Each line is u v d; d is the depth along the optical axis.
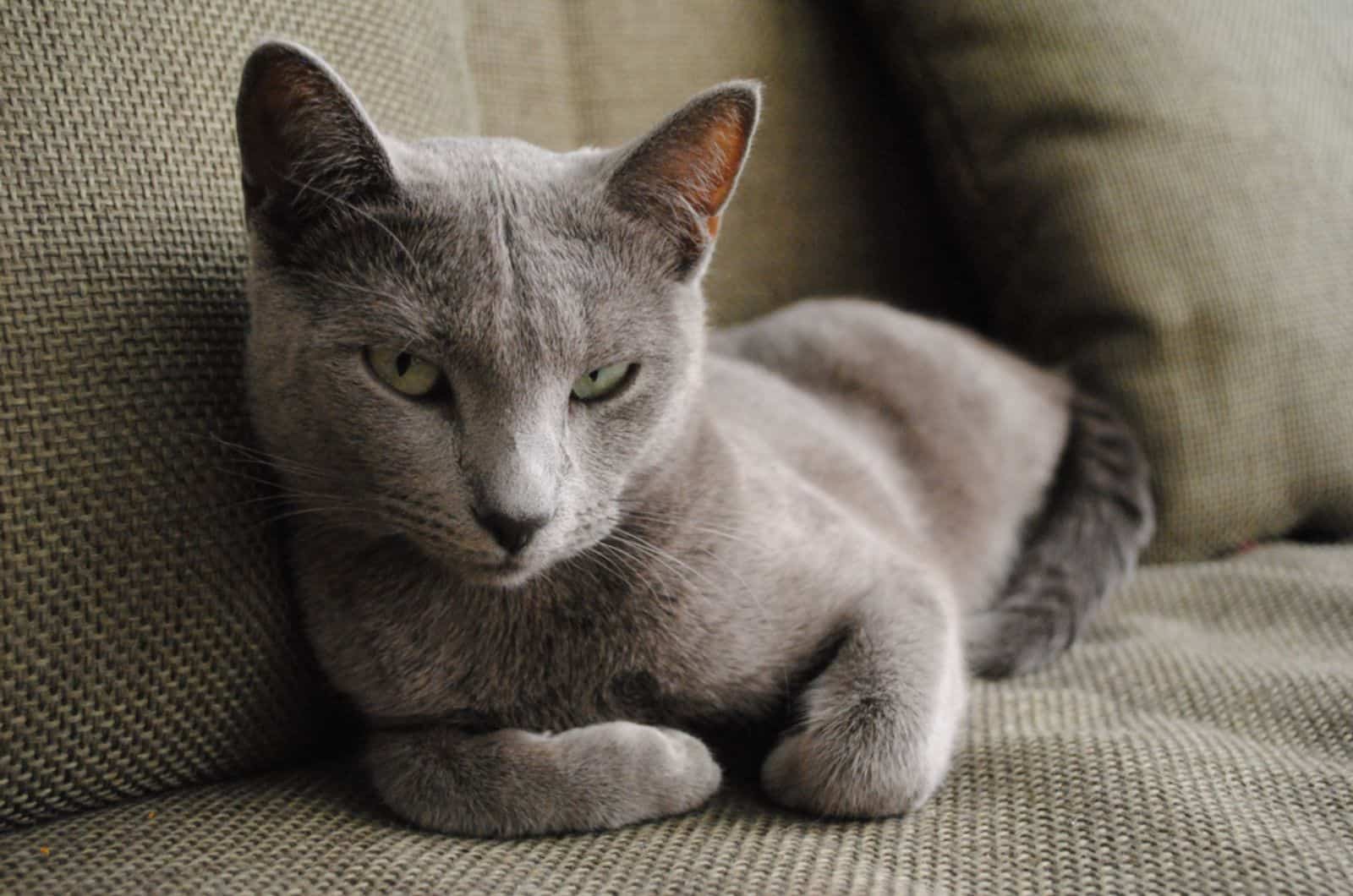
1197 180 0.67
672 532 0.52
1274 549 0.68
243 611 0.51
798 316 0.71
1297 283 0.67
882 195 0.76
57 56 0.49
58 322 0.49
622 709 0.53
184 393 0.51
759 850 0.47
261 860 0.47
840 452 0.63
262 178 0.50
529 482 0.48
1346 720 0.52
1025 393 0.70
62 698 0.48
